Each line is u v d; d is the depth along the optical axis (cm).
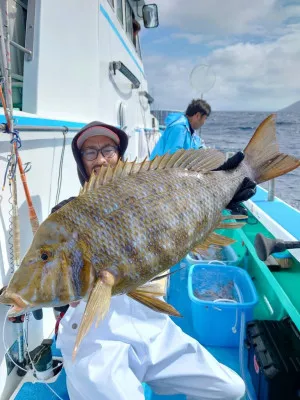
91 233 111
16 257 192
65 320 175
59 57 292
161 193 122
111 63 459
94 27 358
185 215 125
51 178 266
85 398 160
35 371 209
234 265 345
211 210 136
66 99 308
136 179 122
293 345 213
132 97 627
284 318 243
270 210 368
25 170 225
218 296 291
